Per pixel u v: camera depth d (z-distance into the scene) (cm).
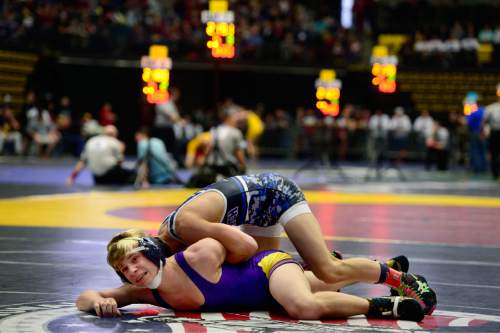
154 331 534
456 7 4253
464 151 3525
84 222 1215
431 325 570
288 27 4069
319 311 571
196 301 590
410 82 4088
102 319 568
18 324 548
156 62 2550
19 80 3716
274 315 589
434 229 1242
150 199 1652
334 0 4369
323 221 1312
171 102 2442
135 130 3975
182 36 3894
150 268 579
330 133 2750
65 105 3628
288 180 639
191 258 589
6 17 3731
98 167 2022
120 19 3841
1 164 2909
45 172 2520
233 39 2064
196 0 4041
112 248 582
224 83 4103
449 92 4059
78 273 761
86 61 3825
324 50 4028
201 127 3528
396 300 583
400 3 4266
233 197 618
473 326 570
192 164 2288
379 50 3416
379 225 1275
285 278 583
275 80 4128
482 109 2959
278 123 3869
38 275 748
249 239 596
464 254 973
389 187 2198
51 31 3775
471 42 4069
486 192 2089
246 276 595
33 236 1041
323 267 616
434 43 4116
